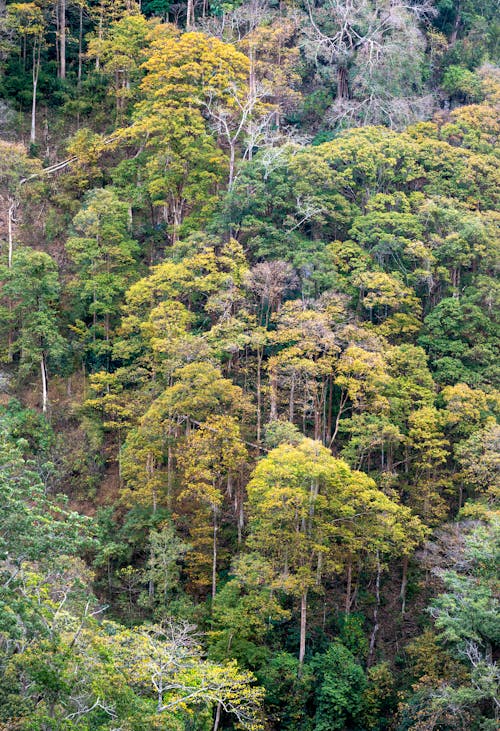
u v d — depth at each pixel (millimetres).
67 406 73812
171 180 81875
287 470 55812
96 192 80562
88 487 69188
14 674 36156
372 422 64812
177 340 66500
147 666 41688
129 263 78812
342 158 82250
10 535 38156
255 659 56531
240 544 63469
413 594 64250
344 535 58312
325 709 55531
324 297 70812
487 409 67562
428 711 51781
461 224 79375
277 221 79875
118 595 62250
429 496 64312
